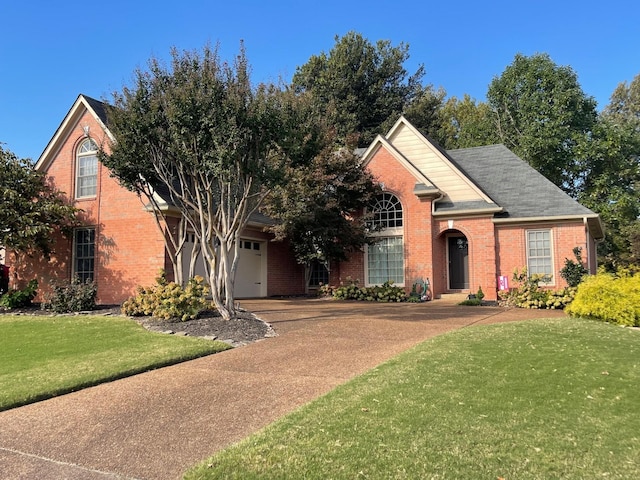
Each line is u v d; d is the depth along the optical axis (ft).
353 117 129.18
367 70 140.67
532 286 54.19
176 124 34.73
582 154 100.63
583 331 31.91
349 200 64.54
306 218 59.67
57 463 15.40
